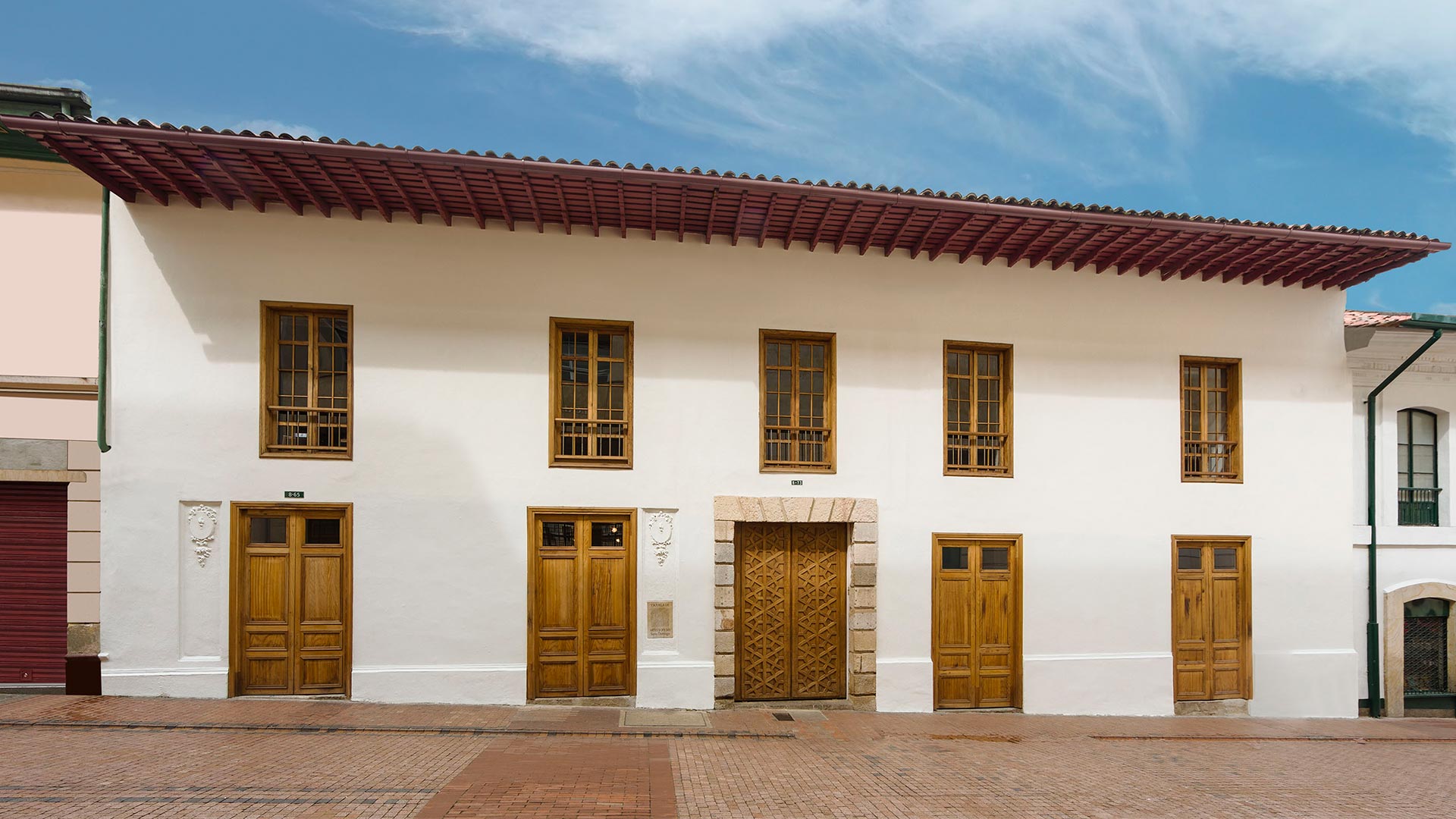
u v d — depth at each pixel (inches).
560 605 326.6
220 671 303.1
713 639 333.7
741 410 342.6
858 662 342.0
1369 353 408.2
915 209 310.5
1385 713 394.3
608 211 319.3
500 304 327.9
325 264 317.1
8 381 301.0
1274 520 383.6
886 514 350.0
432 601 315.9
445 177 287.9
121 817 181.3
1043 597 360.8
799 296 350.3
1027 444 365.1
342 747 249.0
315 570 313.9
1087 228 327.6
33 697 297.0
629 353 337.7
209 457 306.3
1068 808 218.8
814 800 216.2
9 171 308.8
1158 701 364.8
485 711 303.9
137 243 307.4
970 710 352.8
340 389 322.7
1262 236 331.3
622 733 283.9
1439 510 420.2
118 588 300.8
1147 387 377.4
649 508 332.8
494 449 323.6
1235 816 220.2
